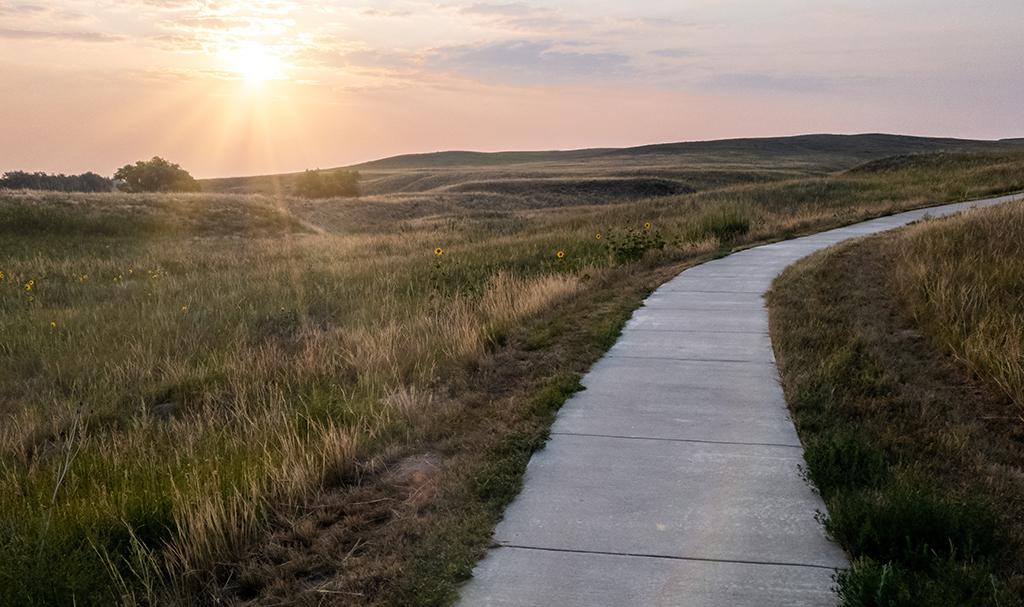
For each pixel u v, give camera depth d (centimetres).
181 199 3616
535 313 966
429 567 381
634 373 706
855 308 920
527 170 11862
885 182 3197
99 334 1123
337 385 756
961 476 468
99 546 412
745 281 1155
